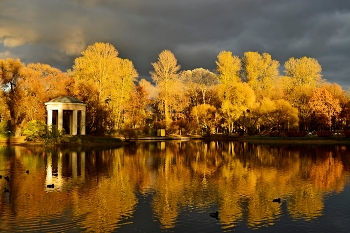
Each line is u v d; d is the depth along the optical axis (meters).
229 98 82.06
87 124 70.75
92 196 20.55
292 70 100.12
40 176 27.23
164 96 93.50
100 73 77.81
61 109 62.69
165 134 89.25
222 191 22.03
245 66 100.94
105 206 18.38
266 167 32.59
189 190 22.30
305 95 81.56
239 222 15.92
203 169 31.47
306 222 15.90
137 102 93.69
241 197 20.45
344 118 77.06
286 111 74.81
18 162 35.50
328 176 27.41
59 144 56.38
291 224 15.63
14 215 16.75
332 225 15.49
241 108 80.06
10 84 66.94
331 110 73.00
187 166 33.53
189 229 15.03
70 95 70.88
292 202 19.33
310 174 28.41
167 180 25.81
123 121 90.00
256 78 99.69
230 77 93.81
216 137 80.81
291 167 32.47
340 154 43.88
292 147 55.41
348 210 17.72
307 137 69.38
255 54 100.06
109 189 22.48
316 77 98.56
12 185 23.62
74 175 27.78
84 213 17.12
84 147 54.53
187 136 86.75
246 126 81.69
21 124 67.19
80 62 81.56
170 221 16.03
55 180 25.55
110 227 15.23
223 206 18.50
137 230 14.87
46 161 36.53
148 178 26.61
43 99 68.81
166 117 92.06
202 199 19.97
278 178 26.62
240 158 40.38
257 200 19.75
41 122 59.28
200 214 17.09
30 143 57.09
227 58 94.00
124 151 49.22
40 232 14.54
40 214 16.94
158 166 33.53
